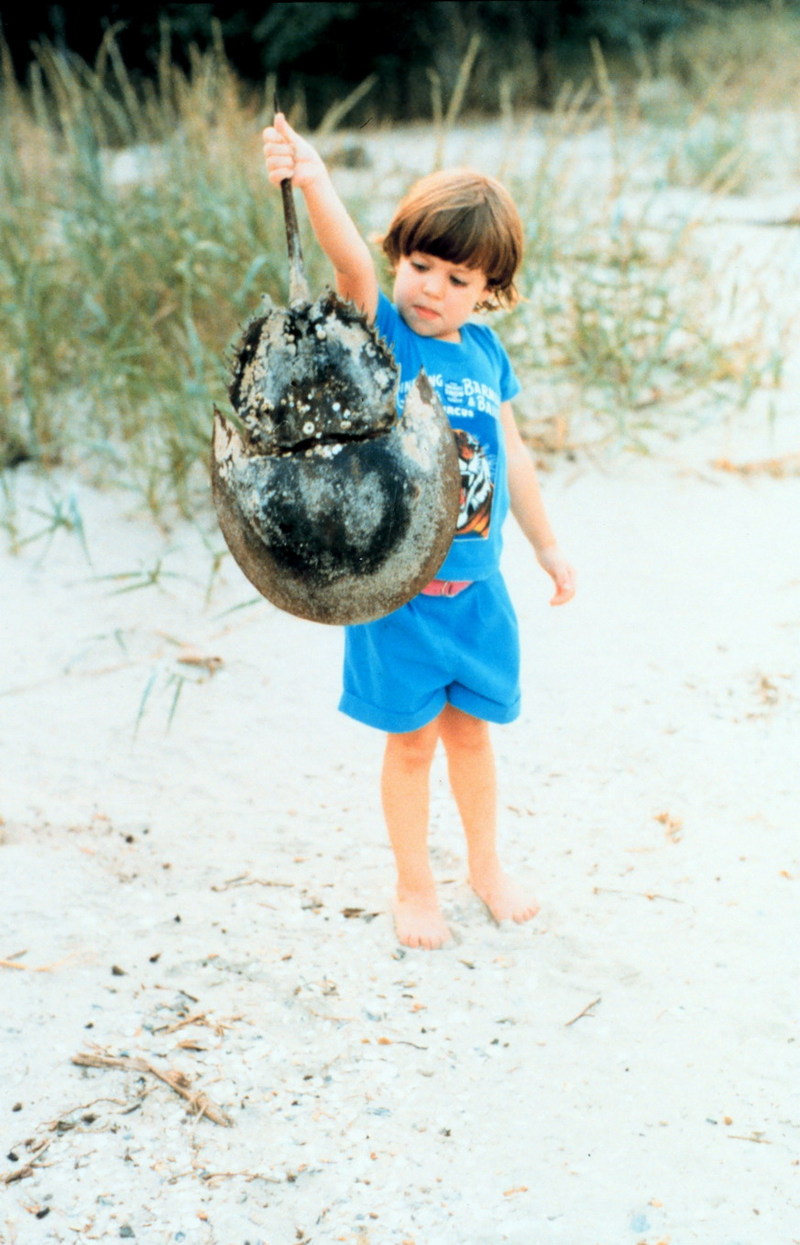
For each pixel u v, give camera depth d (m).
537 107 11.86
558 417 4.53
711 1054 2.15
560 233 5.20
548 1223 1.83
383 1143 1.99
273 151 1.92
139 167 5.36
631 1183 1.90
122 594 3.78
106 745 3.12
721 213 7.24
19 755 3.07
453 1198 1.88
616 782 2.93
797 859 2.64
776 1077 2.09
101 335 4.85
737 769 2.94
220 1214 1.86
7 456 4.49
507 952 2.42
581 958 2.39
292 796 2.94
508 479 2.47
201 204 4.87
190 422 4.18
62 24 10.16
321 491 1.73
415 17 11.57
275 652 3.52
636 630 3.54
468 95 11.70
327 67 11.75
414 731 2.33
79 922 2.49
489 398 2.26
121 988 2.31
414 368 2.19
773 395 4.95
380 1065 2.14
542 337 4.95
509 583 3.78
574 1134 2.00
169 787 2.97
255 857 2.72
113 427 4.64
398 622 2.22
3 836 2.75
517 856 2.70
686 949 2.40
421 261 2.14
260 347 1.73
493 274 2.19
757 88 10.12
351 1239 1.81
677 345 5.16
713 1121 2.01
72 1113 2.03
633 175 7.96
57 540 4.05
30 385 4.41
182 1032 2.21
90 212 5.01
